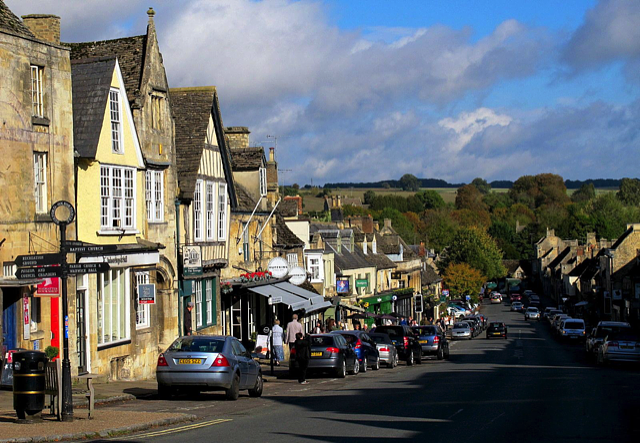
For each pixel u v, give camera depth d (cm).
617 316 7512
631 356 3372
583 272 10406
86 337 2183
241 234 3481
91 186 2234
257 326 3756
